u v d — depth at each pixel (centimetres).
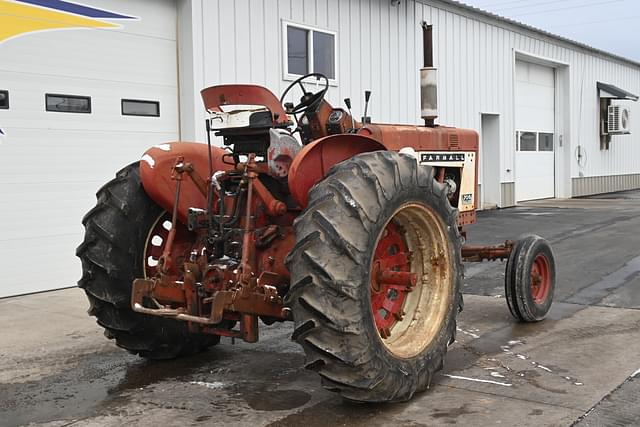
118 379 428
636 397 367
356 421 344
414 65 1271
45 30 727
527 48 1686
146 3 819
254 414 358
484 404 362
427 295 394
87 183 770
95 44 771
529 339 490
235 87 389
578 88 1978
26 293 721
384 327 382
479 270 782
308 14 1013
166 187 416
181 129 862
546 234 1068
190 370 443
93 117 773
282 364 450
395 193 352
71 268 760
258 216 401
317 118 423
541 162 1870
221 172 409
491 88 1542
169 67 848
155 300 398
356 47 1120
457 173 558
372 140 386
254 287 354
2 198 701
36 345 514
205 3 855
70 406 381
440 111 1384
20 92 710
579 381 395
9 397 398
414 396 377
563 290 654
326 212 328
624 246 916
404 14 1236
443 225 392
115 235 417
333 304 321
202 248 424
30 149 720
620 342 476
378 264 379
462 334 507
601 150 2152
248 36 915
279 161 382
